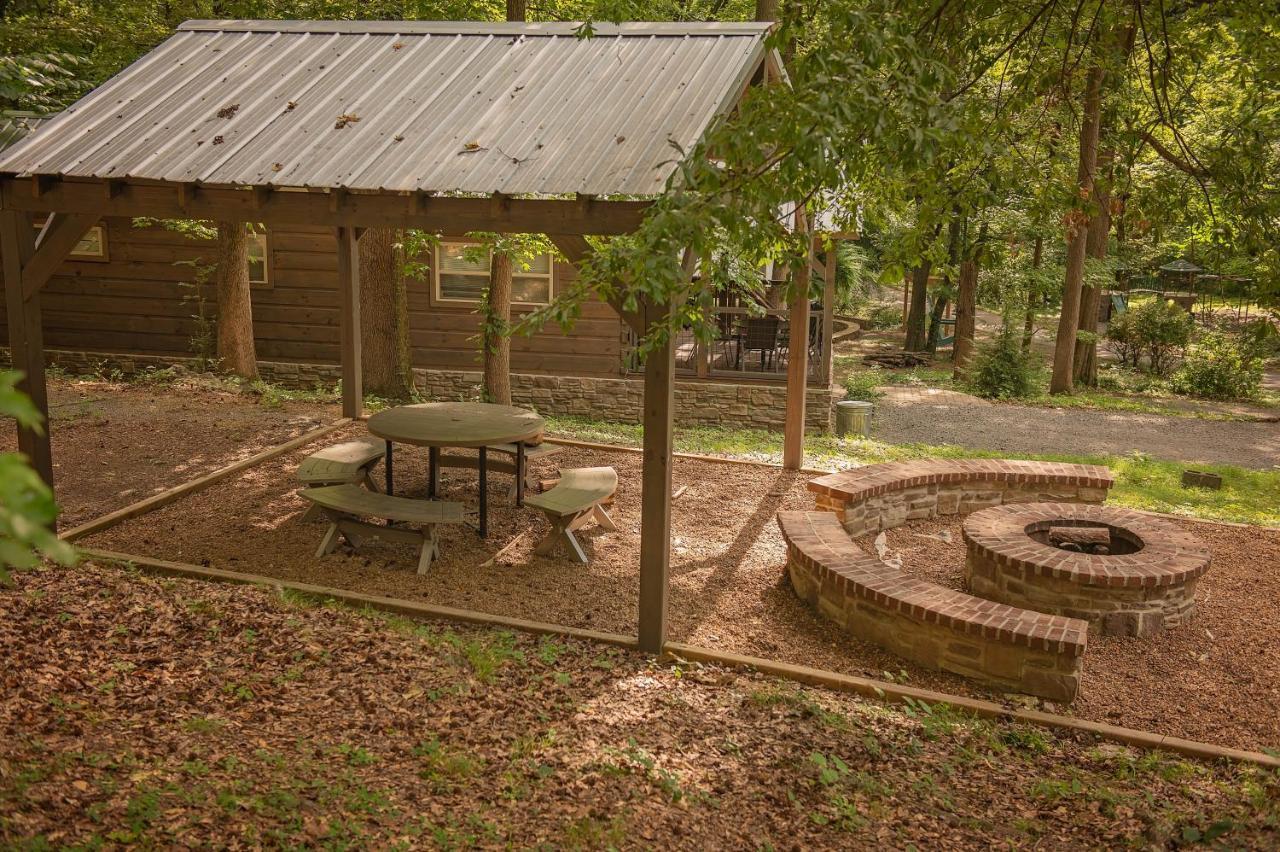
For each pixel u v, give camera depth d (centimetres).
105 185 667
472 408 883
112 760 400
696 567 787
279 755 431
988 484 964
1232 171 652
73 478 914
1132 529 782
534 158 600
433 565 752
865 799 460
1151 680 633
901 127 464
